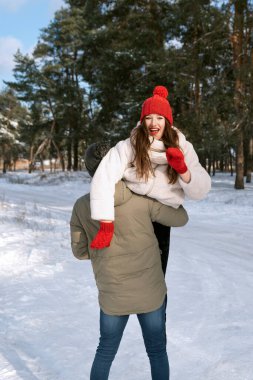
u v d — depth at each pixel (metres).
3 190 22.78
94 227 2.28
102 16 26.05
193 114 21.30
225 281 5.43
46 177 33.06
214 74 23.41
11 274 5.47
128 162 2.18
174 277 5.55
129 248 2.20
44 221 9.81
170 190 2.21
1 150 55.81
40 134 47.62
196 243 8.52
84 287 4.96
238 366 3.00
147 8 24.41
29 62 40.12
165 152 2.17
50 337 3.52
